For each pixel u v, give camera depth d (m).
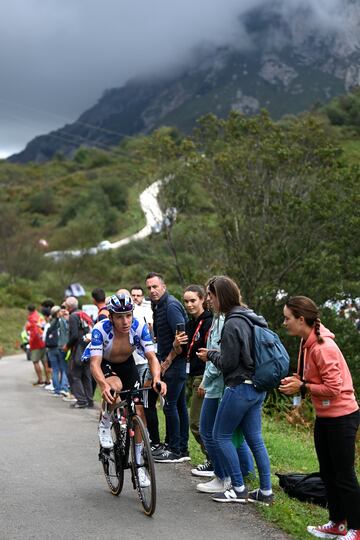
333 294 19.56
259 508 7.42
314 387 6.60
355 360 17.72
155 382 7.58
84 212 118.88
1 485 8.50
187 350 9.57
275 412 16.41
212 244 23.02
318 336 6.66
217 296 7.61
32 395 18.80
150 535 6.63
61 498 7.93
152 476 7.12
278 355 7.41
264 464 7.59
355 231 20.03
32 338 21.53
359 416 6.67
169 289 21.03
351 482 6.49
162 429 12.47
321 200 20.34
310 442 13.52
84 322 15.93
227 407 7.46
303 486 7.98
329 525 6.79
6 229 72.56
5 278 67.62
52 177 181.62
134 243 34.03
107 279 72.69
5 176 180.50
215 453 8.15
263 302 19.62
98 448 10.82
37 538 6.52
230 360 7.40
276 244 20.53
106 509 7.50
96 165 189.75
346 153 24.98
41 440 11.51
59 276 70.56
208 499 7.88
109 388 7.42
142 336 7.76
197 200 24.81
